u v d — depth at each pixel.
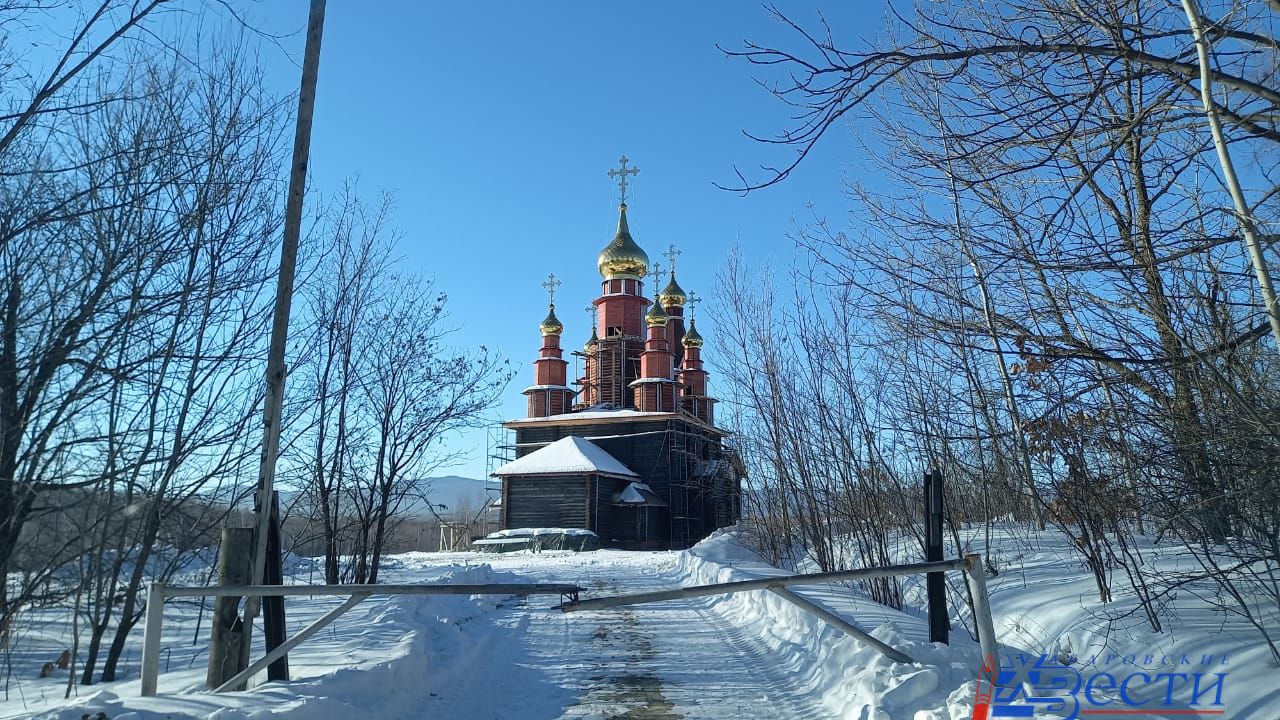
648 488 49.59
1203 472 6.55
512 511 47.16
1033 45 5.80
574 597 5.94
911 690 5.93
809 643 8.87
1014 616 9.33
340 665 7.08
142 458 8.12
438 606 12.16
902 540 15.53
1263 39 5.48
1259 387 6.14
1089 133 6.21
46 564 7.64
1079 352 6.49
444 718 6.70
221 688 5.88
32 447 7.66
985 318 7.81
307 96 6.83
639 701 7.18
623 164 59.31
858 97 5.95
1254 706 5.26
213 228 9.16
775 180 6.05
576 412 56.97
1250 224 5.22
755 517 22.44
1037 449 8.21
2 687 7.22
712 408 59.09
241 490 9.16
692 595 6.10
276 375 6.59
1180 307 6.38
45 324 7.80
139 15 7.87
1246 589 7.20
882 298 8.40
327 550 14.78
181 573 10.21
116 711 5.00
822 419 14.48
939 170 7.28
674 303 63.69
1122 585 8.44
